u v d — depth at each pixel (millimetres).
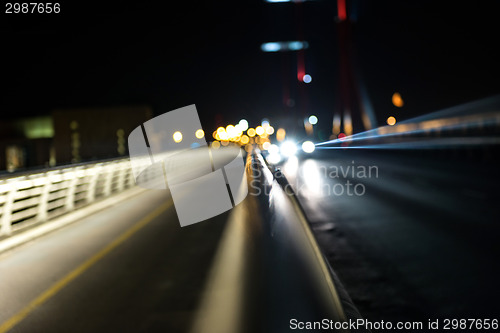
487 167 28500
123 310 5270
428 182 21812
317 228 12461
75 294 6039
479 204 14914
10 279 6984
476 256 8953
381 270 8562
